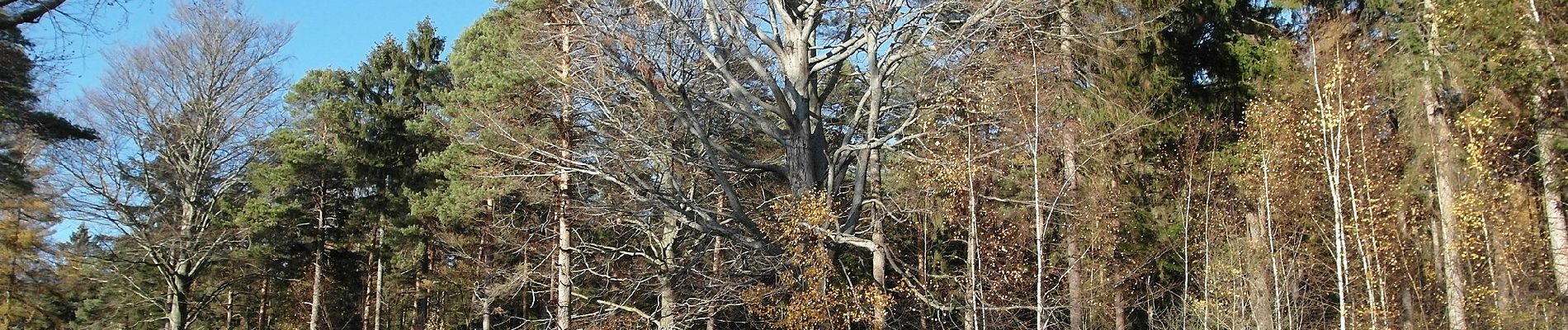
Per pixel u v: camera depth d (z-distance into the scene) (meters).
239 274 31.55
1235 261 18.38
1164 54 18.30
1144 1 17.61
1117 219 18.08
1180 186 19.45
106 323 31.39
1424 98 17.52
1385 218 17.58
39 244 26.61
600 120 16.05
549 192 18.19
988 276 16.70
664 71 14.94
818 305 13.16
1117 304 18.98
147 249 24.70
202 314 32.16
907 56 14.59
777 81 17.38
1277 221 18.75
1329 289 19.42
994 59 15.34
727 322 16.27
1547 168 16.91
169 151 25.67
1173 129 18.33
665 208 15.48
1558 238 16.98
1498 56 15.81
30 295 29.53
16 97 18.91
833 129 18.86
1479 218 17.38
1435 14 16.58
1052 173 17.72
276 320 37.97
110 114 24.77
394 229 28.17
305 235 31.53
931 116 15.00
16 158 21.89
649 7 14.46
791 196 14.02
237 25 25.75
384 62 32.19
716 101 15.11
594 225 18.88
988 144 16.11
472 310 27.86
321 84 30.95
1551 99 16.34
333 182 31.28
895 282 17.70
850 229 14.77
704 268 17.20
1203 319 18.66
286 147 28.03
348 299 35.66
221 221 26.31
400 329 37.75
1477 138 17.50
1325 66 17.64
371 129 30.55
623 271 19.52
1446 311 18.06
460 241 24.56
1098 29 17.06
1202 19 18.78
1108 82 17.53
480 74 18.44
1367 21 19.08
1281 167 18.34
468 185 18.58
